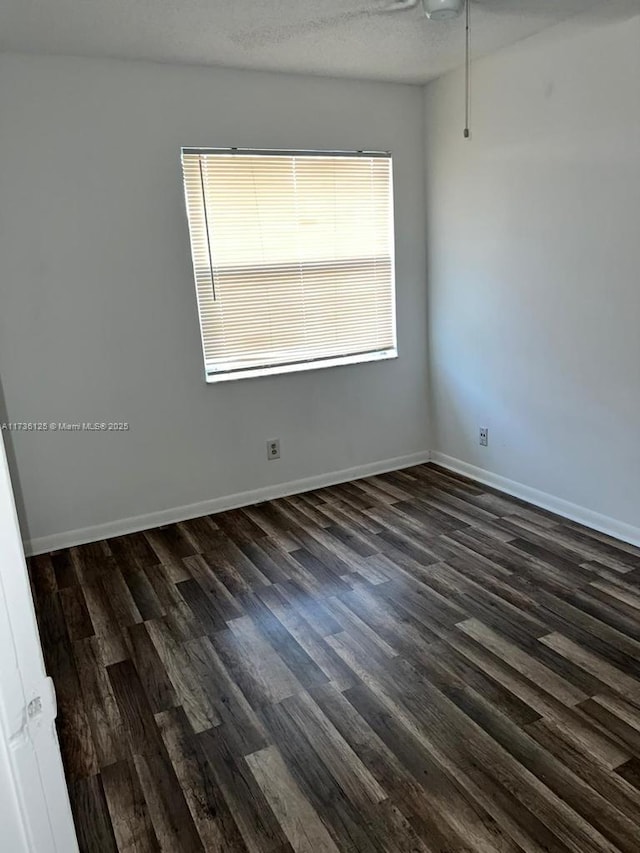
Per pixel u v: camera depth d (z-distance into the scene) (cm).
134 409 333
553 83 293
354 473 409
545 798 163
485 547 305
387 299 398
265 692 210
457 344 391
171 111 311
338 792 168
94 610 265
